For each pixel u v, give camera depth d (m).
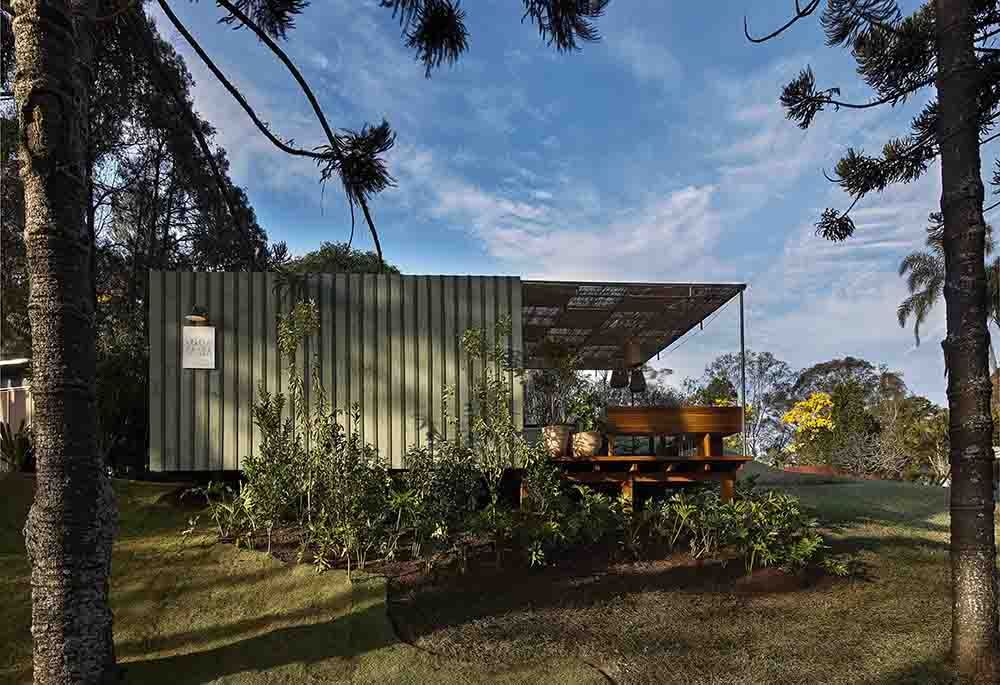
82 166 3.80
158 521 6.55
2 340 14.98
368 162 5.05
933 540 6.92
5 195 13.46
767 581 5.66
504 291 7.66
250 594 5.06
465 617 4.88
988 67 4.95
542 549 5.77
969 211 4.34
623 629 4.82
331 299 7.30
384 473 6.21
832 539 6.76
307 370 7.18
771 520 6.11
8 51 5.56
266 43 4.68
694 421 7.22
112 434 9.18
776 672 4.26
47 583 3.50
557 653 4.45
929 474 16.28
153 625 4.64
